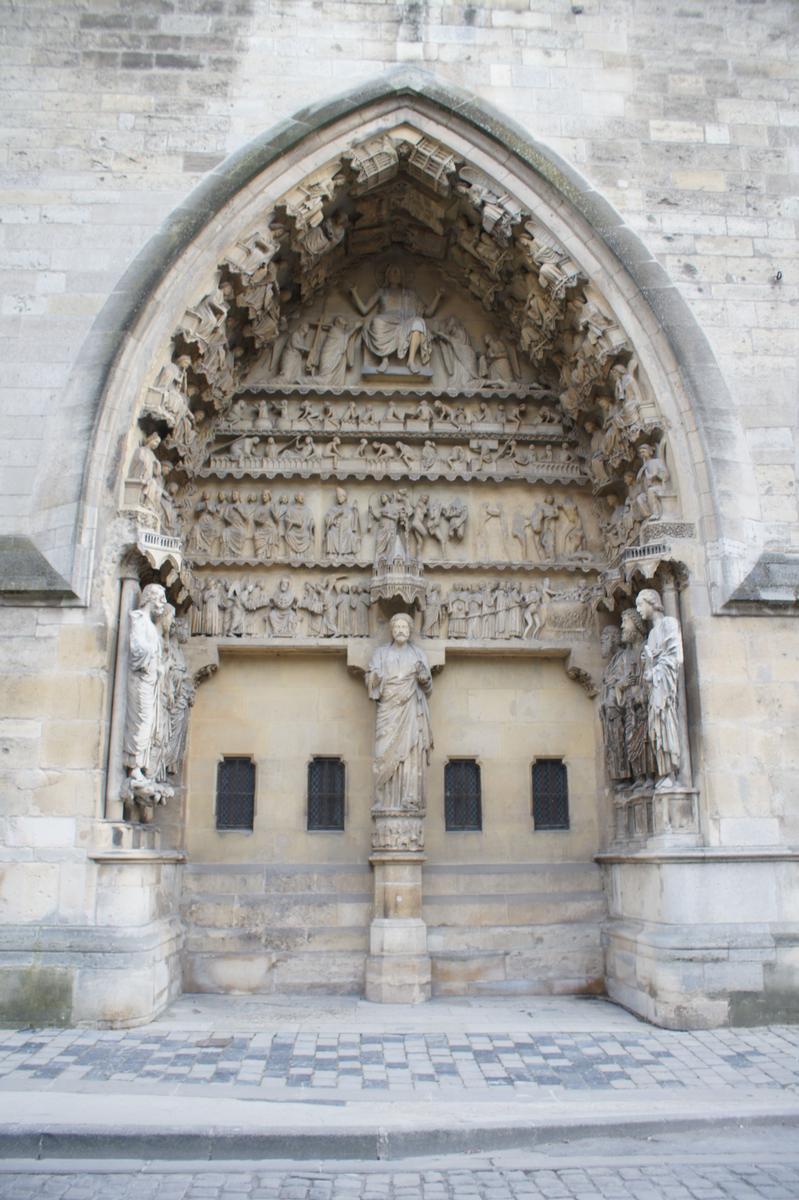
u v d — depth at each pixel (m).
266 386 14.45
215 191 12.49
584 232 12.92
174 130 12.88
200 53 13.18
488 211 13.12
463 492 14.51
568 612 14.12
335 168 13.03
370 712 13.78
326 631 13.73
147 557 11.52
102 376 11.80
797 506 12.15
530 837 13.60
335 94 13.03
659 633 11.68
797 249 13.06
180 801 13.05
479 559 14.23
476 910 13.07
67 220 12.49
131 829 10.99
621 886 12.63
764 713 11.48
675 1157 6.96
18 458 11.77
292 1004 11.80
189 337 12.26
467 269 14.73
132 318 12.01
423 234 14.66
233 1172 6.68
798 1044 9.66
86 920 10.53
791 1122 7.50
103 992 10.19
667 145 13.30
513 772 13.80
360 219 14.27
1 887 10.55
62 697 11.03
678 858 10.90
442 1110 7.49
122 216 12.54
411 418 14.66
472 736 13.88
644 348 12.63
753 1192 6.30
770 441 12.34
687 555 11.88
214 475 14.07
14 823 10.71
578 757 13.91
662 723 11.38
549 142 13.19
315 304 15.08
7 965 10.26
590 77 13.47
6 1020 10.12
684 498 12.15
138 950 10.44
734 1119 7.43
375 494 14.36
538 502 14.52
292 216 12.81
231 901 12.91
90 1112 7.33
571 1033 10.18
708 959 10.57
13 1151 6.90
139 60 13.10
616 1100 7.77
